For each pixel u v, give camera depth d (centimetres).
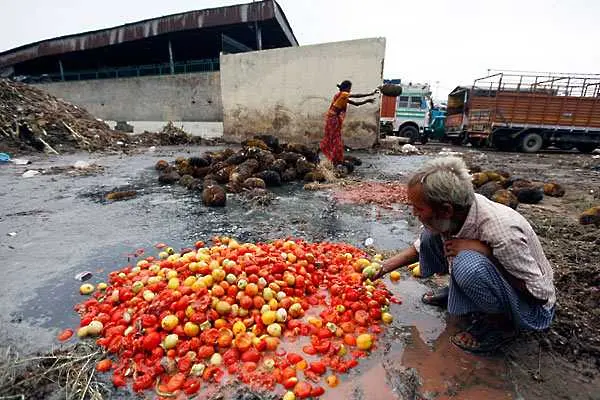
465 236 195
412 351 211
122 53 2402
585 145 1581
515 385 184
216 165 714
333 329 216
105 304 239
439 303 258
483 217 186
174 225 434
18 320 236
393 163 991
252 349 198
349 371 193
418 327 234
